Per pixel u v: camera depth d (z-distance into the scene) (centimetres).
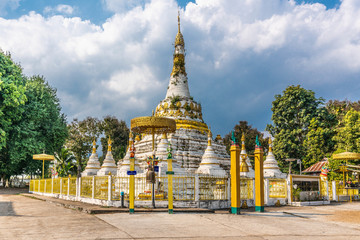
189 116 3672
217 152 3509
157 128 2341
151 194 1992
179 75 3975
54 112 4844
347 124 4106
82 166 6294
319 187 2922
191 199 1966
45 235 1048
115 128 6612
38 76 5231
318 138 4956
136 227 1222
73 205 2041
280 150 5481
